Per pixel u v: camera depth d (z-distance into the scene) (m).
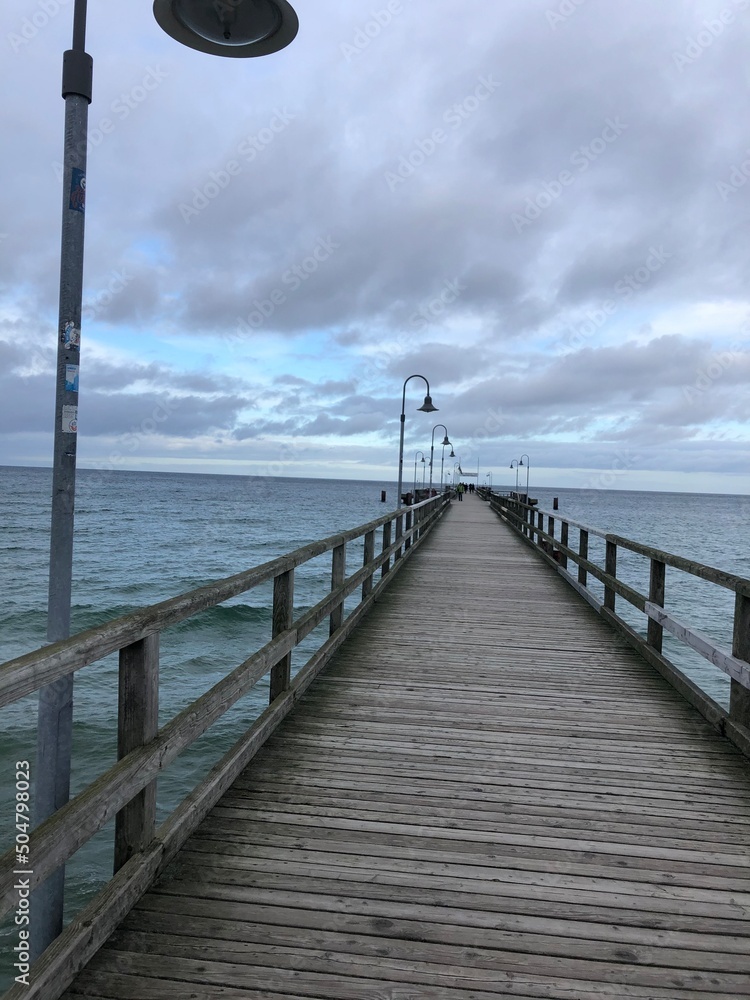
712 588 21.28
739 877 2.58
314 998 1.91
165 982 1.94
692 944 2.18
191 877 2.46
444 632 6.59
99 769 6.78
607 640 6.37
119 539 34.69
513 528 19.44
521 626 6.90
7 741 7.29
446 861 2.64
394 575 10.06
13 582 19.45
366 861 2.62
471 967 2.05
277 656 3.76
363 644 6.07
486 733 4.04
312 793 3.19
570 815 3.05
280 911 2.28
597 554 31.64
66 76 2.30
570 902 2.39
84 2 2.31
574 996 1.94
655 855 2.72
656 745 3.91
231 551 29.78
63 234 2.30
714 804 3.19
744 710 3.89
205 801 2.92
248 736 3.55
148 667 2.28
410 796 3.19
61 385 2.29
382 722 4.18
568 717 4.34
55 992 1.83
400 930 2.21
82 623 14.24
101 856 5.30
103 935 2.08
